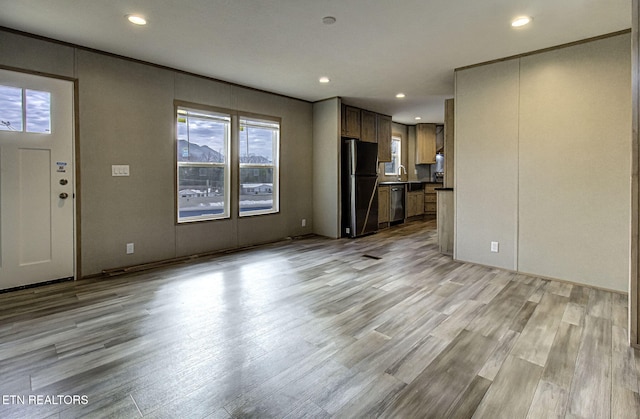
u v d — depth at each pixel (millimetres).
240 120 4957
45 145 3291
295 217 5871
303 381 1795
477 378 1813
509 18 2811
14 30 3066
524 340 2223
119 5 2615
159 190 4102
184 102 4277
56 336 2273
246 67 4102
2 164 3088
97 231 3625
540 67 3463
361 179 6027
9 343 2176
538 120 3494
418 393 1694
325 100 5859
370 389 1727
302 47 3467
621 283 3100
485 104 3857
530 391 1703
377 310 2729
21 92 3145
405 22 2893
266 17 2814
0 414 1533
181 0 2543
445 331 2355
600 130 3158
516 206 3688
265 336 2291
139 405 1604
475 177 3982
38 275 3301
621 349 2096
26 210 3221
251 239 5195
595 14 2732
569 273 3381
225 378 1816
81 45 3424
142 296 3029
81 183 3496
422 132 8609
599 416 1527
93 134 3559
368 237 6023
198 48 3510
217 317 2594
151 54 3682
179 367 1918
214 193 4770
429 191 8773
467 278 3549
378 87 5043
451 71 4234
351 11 2711
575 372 1860
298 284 3383
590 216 3242
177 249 4312
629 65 3000
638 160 2074
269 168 5484
